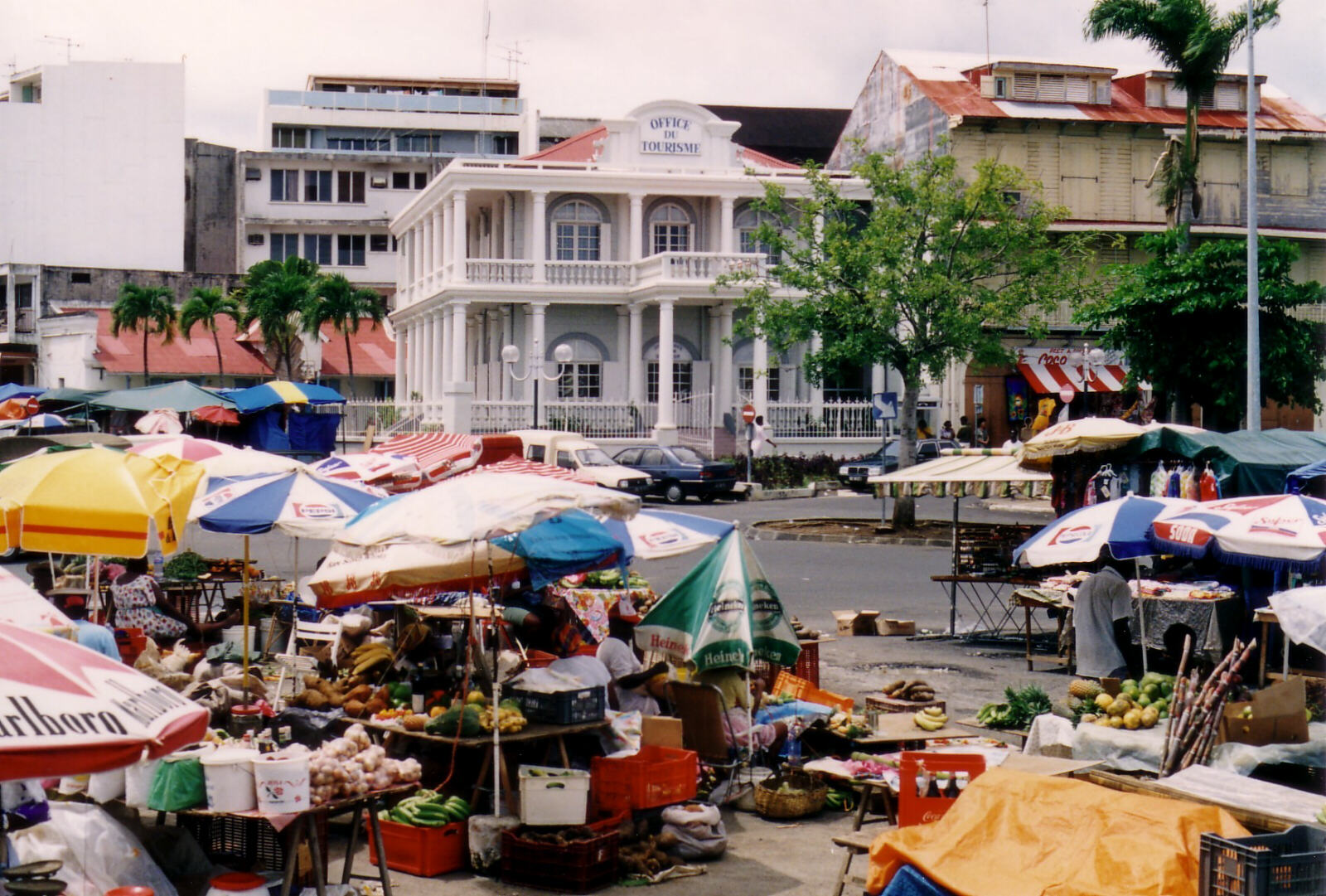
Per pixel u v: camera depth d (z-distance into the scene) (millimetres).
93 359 59250
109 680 5375
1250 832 7680
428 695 10547
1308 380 35594
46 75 71438
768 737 11617
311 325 56500
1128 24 34969
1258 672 14617
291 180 73500
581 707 10297
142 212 72438
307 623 15992
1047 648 17938
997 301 31594
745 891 8805
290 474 14016
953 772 8867
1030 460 19141
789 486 43125
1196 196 36688
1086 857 6941
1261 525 12391
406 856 9211
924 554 27328
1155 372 35531
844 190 50031
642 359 49688
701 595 11555
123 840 7852
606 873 8938
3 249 70812
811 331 33281
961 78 52938
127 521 9734
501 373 51281
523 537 10836
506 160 51219
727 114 80500
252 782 7805
